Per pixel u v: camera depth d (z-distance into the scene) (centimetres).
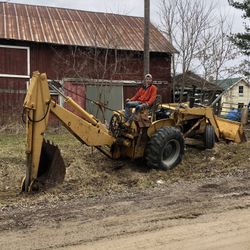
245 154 1126
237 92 5322
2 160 1061
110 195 781
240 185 840
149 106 985
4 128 1791
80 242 546
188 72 2386
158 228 599
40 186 810
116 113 1001
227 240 558
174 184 866
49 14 2280
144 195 776
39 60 2023
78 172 967
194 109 1127
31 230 587
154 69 2272
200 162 1077
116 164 1033
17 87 1981
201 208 690
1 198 778
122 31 2314
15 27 2053
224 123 1284
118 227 602
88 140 907
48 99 809
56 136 1596
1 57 1953
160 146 972
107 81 2147
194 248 531
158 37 2350
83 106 2095
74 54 2081
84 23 2281
